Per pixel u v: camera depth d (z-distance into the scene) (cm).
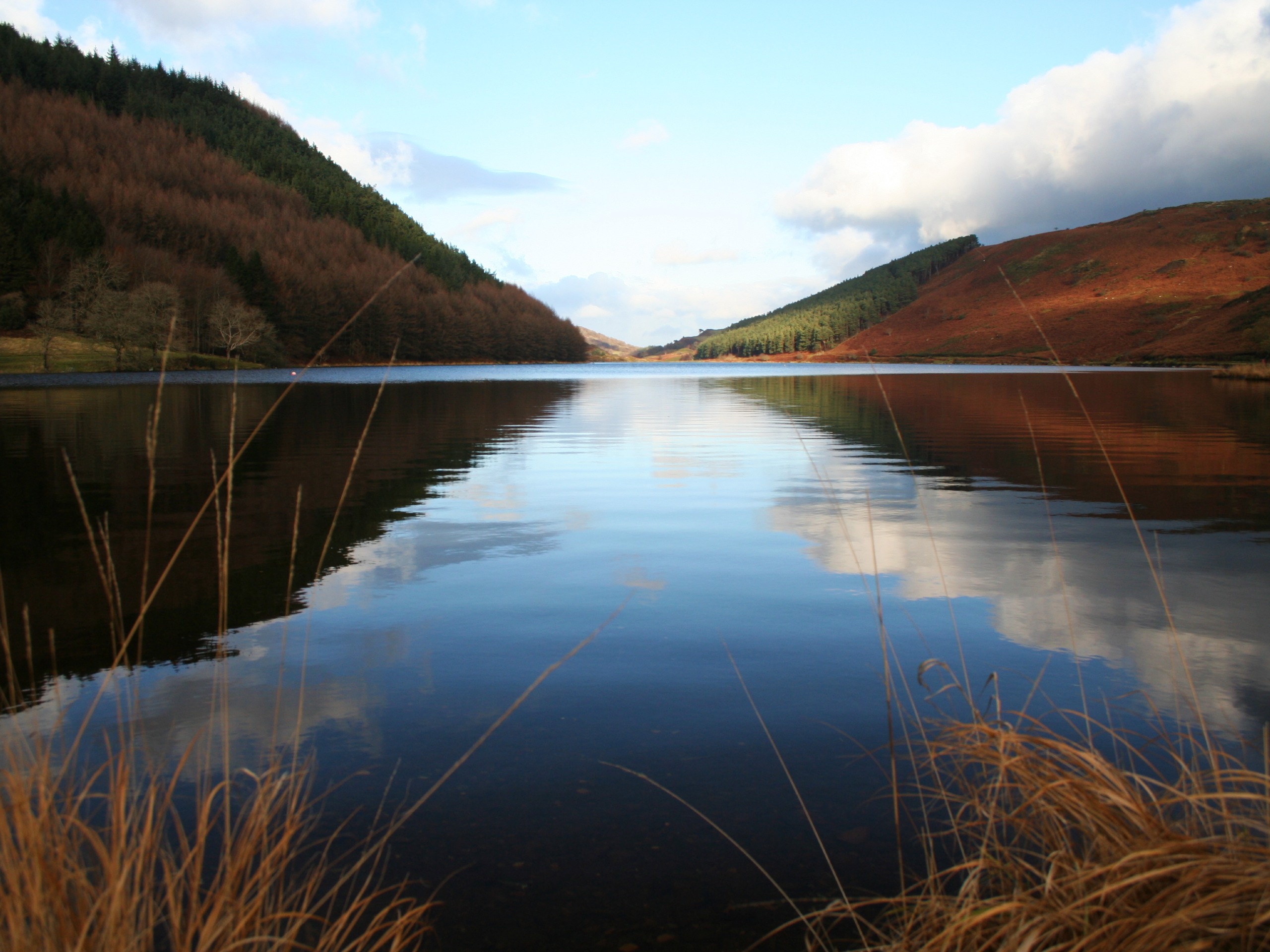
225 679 145
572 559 494
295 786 161
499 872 182
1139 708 267
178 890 160
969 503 688
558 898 173
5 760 216
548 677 300
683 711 271
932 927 139
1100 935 117
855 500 705
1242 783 205
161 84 17525
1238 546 520
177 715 260
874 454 1052
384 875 180
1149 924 111
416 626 361
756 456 1040
